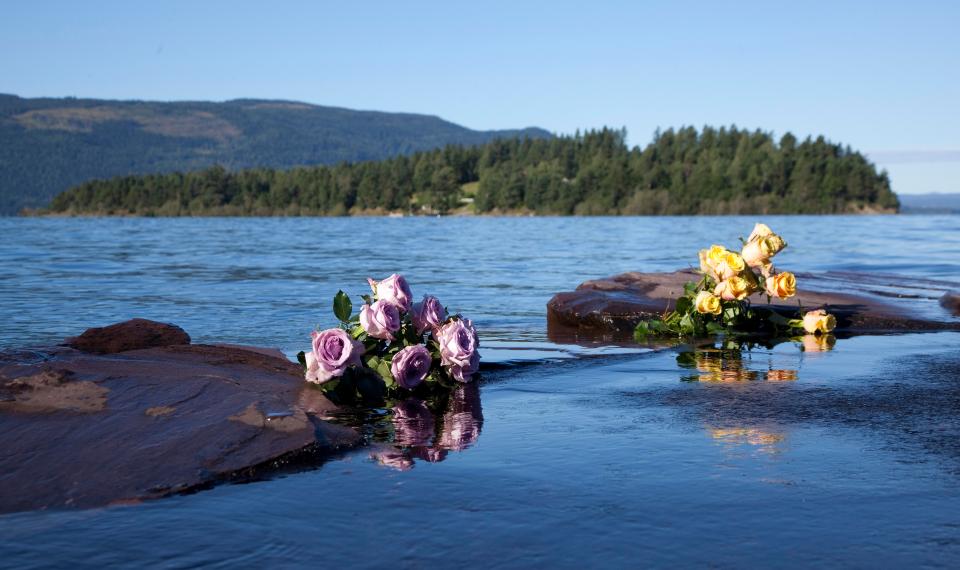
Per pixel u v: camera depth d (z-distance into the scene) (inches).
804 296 325.1
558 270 600.1
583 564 77.4
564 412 148.1
